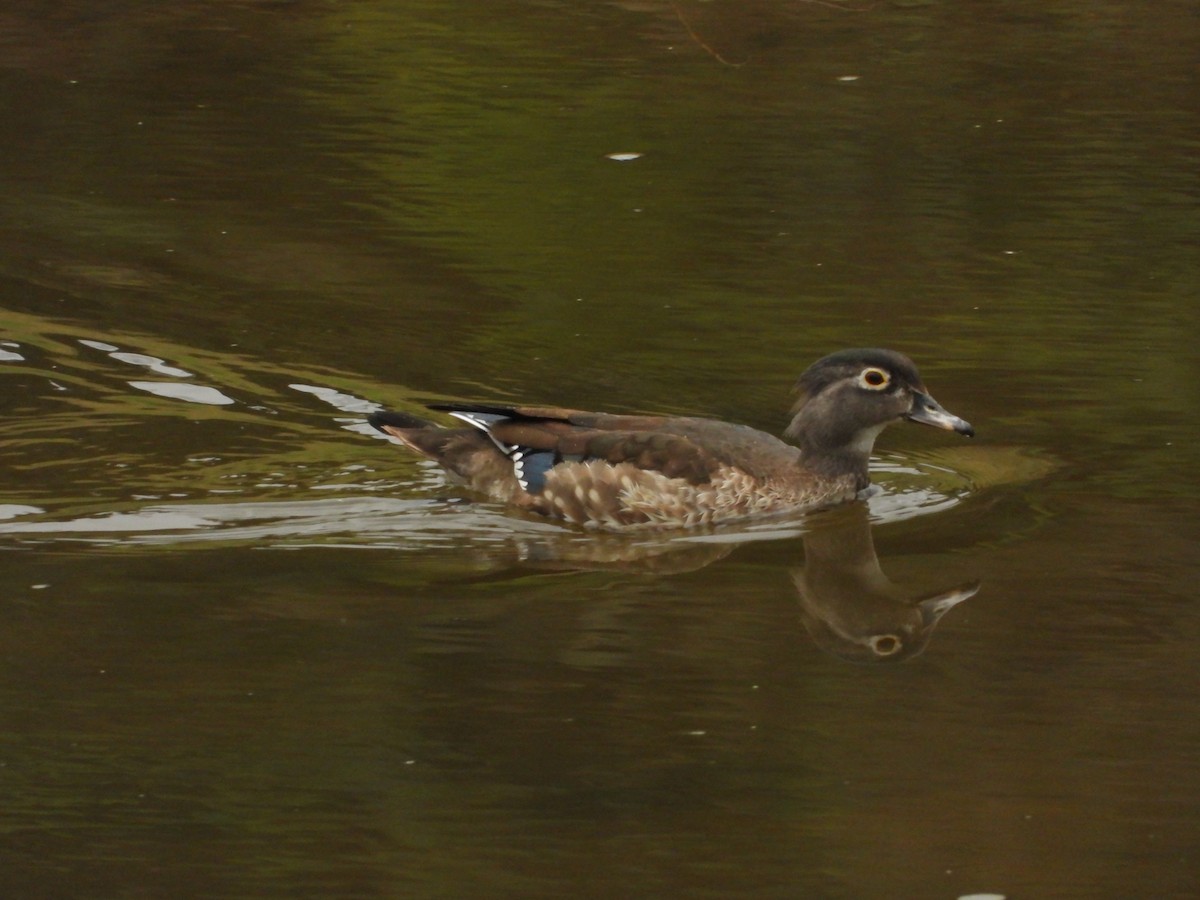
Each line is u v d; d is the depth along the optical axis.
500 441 14.42
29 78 27.11
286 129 24.78
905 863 8.84
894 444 15.87
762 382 16.52
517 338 17.61
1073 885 8.64
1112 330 17.72
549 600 12.20
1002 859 8.80
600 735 10.18
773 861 8.86
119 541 13.12
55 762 9.77
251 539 13.26
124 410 15.84
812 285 19.00
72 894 8.56
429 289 18.91
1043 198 21.92
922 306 18.44
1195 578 12.41
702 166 23.23
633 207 21.64
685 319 18.06
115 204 21.45
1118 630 11.58
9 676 10.76
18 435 15.20
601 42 29.53
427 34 30.02
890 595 12.29
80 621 11.62
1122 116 25.39
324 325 17.89
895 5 31.69
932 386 16.47
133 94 26.44
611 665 11.08
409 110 25.66
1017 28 30.36
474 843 9.05
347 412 16.03
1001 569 12.73
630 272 19.48
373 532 13.52
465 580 12.54
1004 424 15.70
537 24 30.64
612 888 8.61
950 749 10.00
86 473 14.50
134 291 18.66
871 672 11.02
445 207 21.58
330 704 10.48
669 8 31.50
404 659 11.11
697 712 10.45
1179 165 23.14
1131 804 9.38
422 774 9.64
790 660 11.21
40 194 21.77
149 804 9.35
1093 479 14.50
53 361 16.80
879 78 27.55
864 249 20.16
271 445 15.27
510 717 10.39
